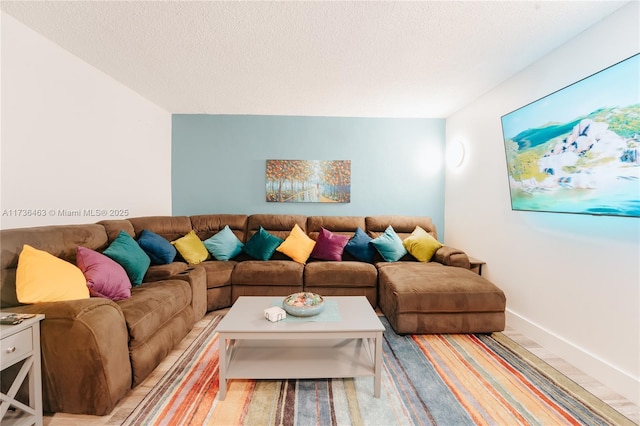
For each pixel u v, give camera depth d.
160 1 1.63
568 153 1.84
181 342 2.17
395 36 1.95
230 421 1.40
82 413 1.40
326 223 3.55
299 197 3.79
